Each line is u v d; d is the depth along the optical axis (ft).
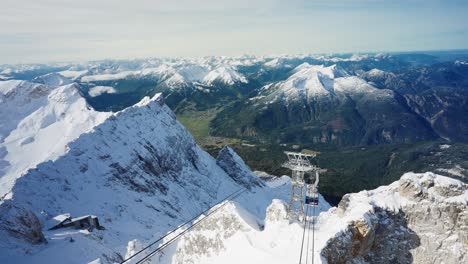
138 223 451.12
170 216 517.55
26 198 380.17
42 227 342.44
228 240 260.62
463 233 216.95
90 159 524.93
